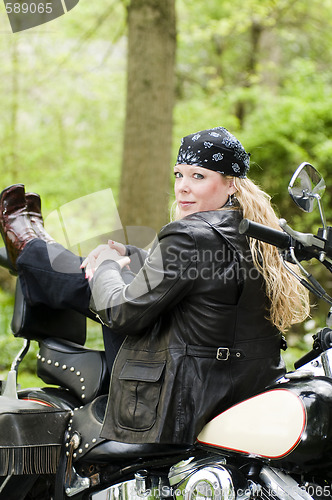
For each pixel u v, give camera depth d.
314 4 27.92
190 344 4.52
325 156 21.33
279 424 4.21
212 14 27.31
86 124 30.78
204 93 30.38
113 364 4.79
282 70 28.81
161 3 13.86
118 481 4.86
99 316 4.86
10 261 5.72
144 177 13.86
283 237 4.11
